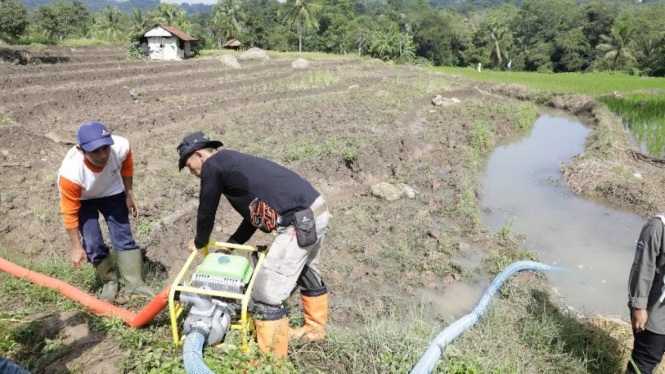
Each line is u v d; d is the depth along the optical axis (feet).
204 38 189.88
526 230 29.71
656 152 46.68
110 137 13.69
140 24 181.88
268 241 25.02
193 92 66.23
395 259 24.21
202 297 11.78
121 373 11.74
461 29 277.44
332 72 92.58
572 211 33.09
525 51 261.44
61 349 12.57
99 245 15.42
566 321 18.33
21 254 21.66
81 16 282.56
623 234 29.37
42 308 14.73
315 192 12.09
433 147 46.55
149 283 18.60
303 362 13.33
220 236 25.23
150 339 13.08
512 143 53.57
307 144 38.19
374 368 13.11
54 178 30.91
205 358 11.19
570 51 244.63
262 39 270.87
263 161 12.14
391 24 285.23
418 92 70.95
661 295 12.75
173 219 24.75
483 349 15.88
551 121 68.44
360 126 45.78
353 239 26.09
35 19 196.65
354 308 19.58
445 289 21.91
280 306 12.28
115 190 15.34
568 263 25.41
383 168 38.04
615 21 244.63
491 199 35.32
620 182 36.11
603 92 88.12
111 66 92.84
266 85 73.51
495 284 20.99
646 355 13.41
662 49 197.47
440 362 13.26
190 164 12.25
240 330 12.40
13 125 37.99
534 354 16.42
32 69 77.77
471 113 61.57
